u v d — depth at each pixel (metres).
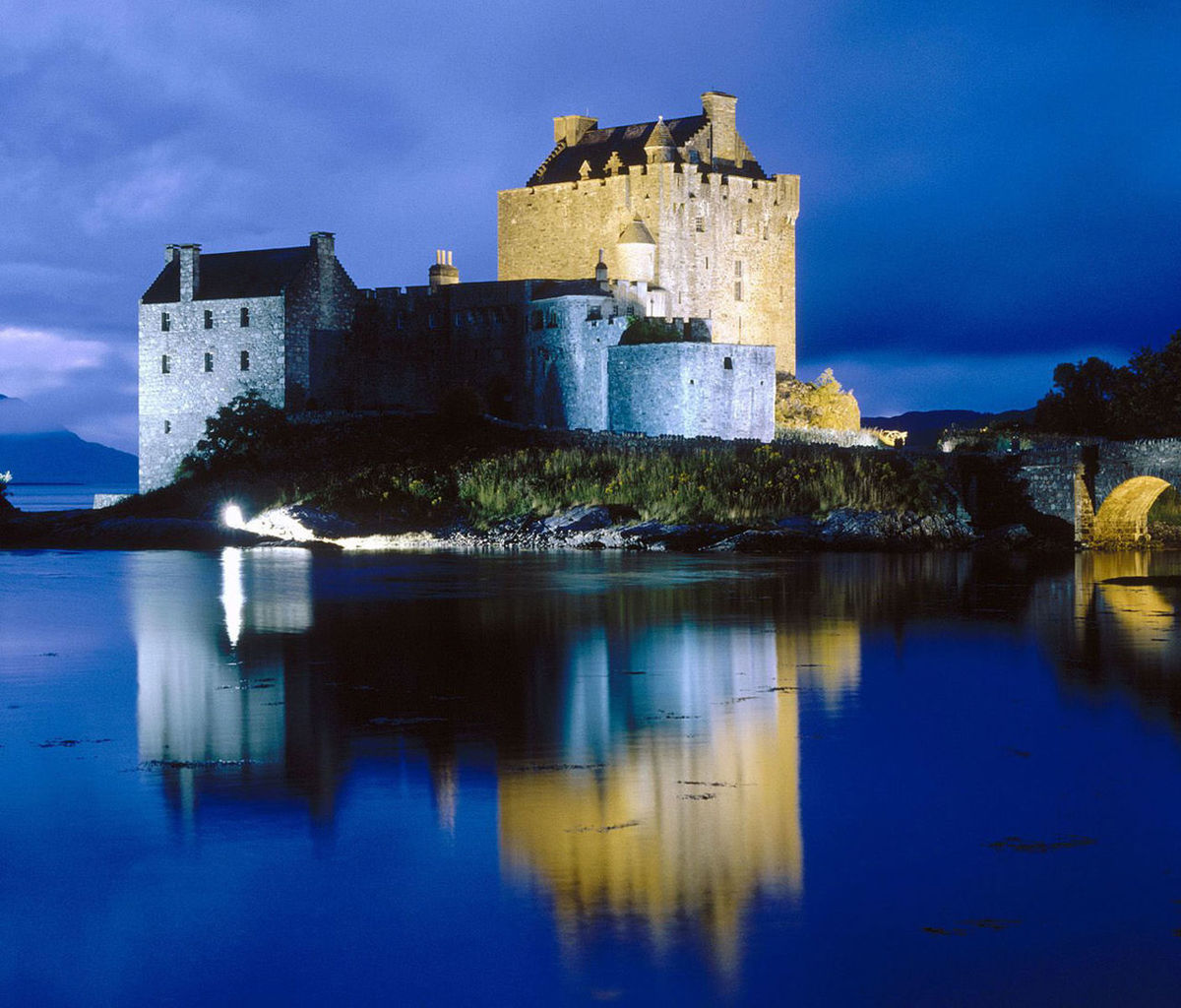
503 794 25.05
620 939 18.67
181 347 108.62
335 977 17.73
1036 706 32.78
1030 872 20.92
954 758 27.61
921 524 80.38
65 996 17.34
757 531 78.88
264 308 105.31
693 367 96.81
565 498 86.06
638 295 109.25
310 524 87.44
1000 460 83.62
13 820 23.66
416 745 28.91
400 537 85.00
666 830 22.91
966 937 18.66
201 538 89.12
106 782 26.06
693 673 37.50
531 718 31.64
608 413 101.81
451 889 20.38
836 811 23.94
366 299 112.44
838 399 121.44
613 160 121.69
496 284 109.44
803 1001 17.03
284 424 102.69
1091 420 106.44
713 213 120.75
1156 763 27.19
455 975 17.77
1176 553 76.56
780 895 20.08
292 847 22.19
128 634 45.75
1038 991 17.23
